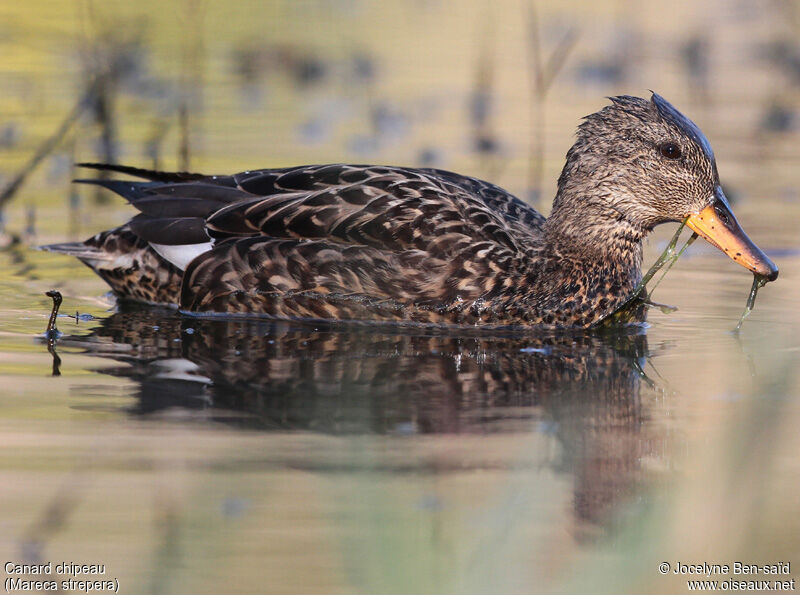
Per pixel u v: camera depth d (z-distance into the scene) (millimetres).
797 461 8070
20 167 17047
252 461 7945
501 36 25281
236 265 11625
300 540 6820
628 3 28781
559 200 11891
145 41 23141
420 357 10469
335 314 11555
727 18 27672
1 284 12766
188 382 9594
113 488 7500
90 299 12312
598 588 6383
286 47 23844
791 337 11141
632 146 11695
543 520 7168
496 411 9016
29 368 9898
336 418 8797
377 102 20938
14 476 7641
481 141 18594
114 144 18094
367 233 11516
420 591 6133
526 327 11562
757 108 20875
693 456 8164
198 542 6773
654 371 10125
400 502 7324
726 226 11664
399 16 27062
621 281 11758
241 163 17047
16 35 22781
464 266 11453
